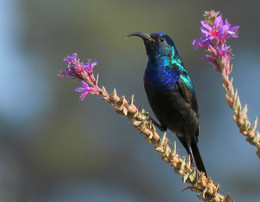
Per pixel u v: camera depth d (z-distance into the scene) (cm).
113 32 1745
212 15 395
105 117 1770
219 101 1722
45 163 1747
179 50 1788
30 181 1716
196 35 1805
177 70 670
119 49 1730
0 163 1706
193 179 410
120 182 1728
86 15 1753
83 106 1781
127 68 1738
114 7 1766
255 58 1823
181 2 1838
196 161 701
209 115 1717
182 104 669
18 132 1781
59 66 1788
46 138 1764
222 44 391
